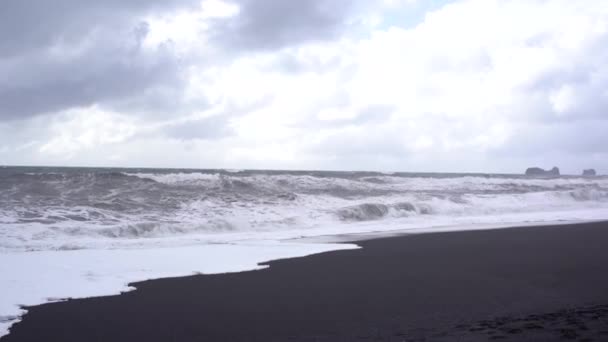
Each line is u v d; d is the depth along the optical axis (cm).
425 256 1199
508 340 496
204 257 1162
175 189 2444
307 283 890
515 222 2092
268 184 2825
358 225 1952
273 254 1220
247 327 623
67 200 2002
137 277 930
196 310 708
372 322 638
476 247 1353
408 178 3694
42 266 1005
